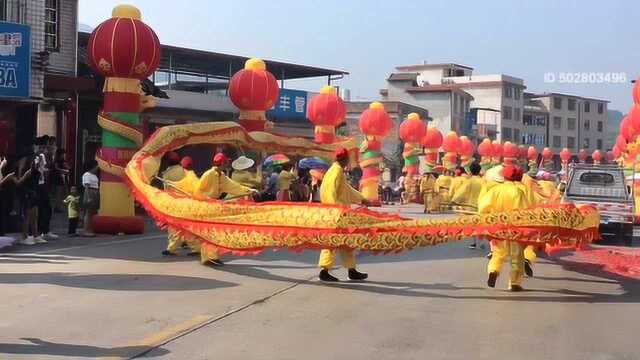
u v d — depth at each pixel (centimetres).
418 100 7075
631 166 2583
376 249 990
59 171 2020
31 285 976
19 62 1644
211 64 3500
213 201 1114
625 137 2853
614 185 1919
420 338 714
